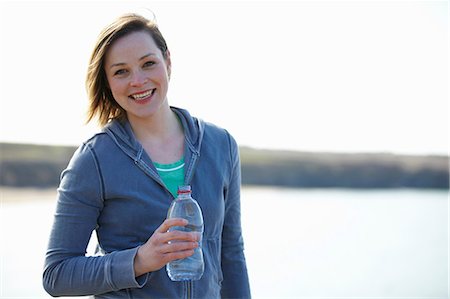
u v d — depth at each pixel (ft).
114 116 7.00
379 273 20.65
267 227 27.55
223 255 7.45
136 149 6.63
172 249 6.05
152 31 6.70
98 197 6.52
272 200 35.01
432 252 23.89
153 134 6.89
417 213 32.07
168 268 6.46
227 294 7.50
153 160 6.77
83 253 6.57
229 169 7.19
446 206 34.04
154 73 6.58
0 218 26.35
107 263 6.27
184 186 6.43
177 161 6.87
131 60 6.50
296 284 18.76
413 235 26.73
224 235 7.45
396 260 22.52
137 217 6.52
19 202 30.09
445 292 18.56
